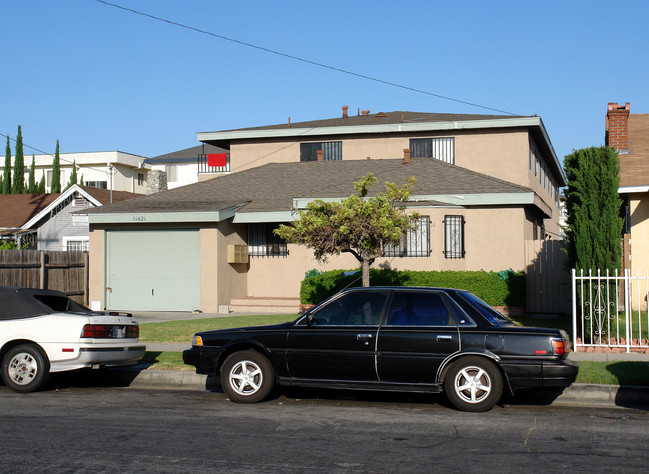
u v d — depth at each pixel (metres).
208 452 6.64
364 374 9.02
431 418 8.36
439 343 8.78
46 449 6.74
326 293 19.44
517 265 19.56
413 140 26.72
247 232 22.72
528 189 19.58
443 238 19.52
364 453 6.62
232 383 9.47
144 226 21.42
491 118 25.77
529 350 8.55
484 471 6.02
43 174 52.97
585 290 13.01
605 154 13.09
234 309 21.28
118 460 6.34
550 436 7.38
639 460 6.38
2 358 10.31
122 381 11.27
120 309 21.53
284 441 7.12
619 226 13.04
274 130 28.00
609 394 9.58
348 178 23.12
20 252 19.94
